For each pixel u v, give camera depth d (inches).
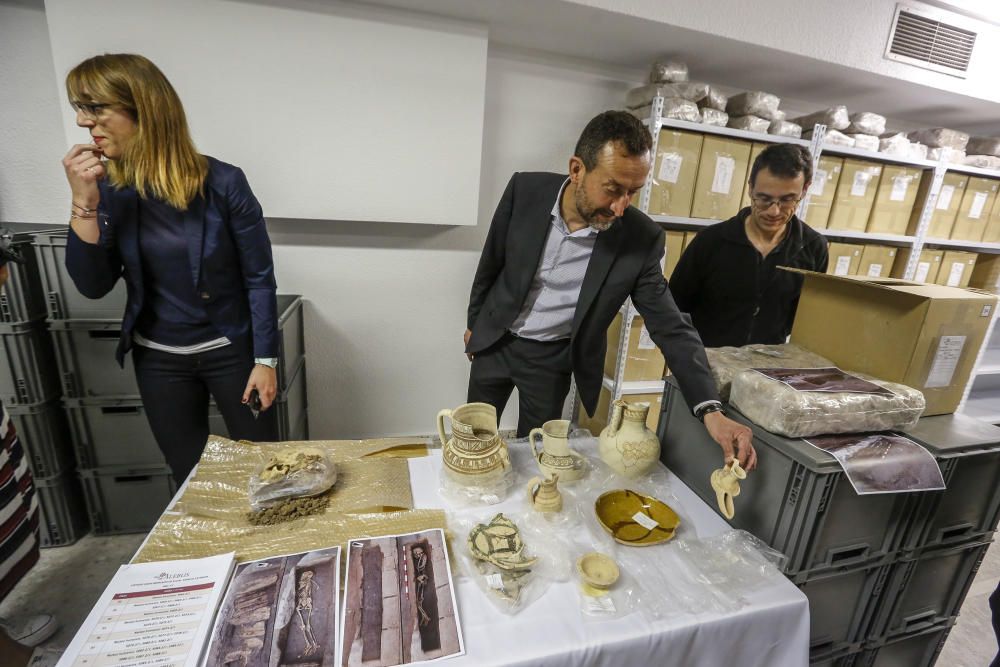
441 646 23.8
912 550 35.7
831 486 30.5
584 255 49.8
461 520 32.9
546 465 37.0
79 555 63.2
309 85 66.4
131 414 63.1
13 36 61.7
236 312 48.6
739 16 68.2
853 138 82.7
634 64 84.7
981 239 99.0
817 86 87.7
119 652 22.5
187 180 40.8
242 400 49.6
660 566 30.2
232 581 27.0
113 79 36.5
